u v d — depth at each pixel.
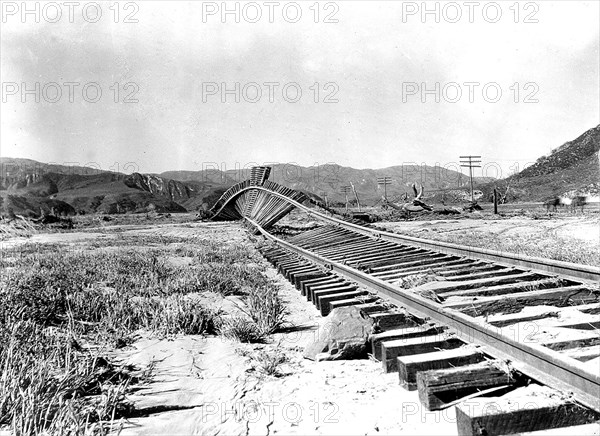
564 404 2.67
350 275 7.81
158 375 4.41
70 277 9.02
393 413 3.21
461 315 4.11
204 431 3.29
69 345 4.69
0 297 6.47
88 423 3.38
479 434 2.60
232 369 4.50
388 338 4.38
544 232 18.62
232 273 10.23
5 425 3.23
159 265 11.46
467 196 72.50
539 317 4.34
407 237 11.60
